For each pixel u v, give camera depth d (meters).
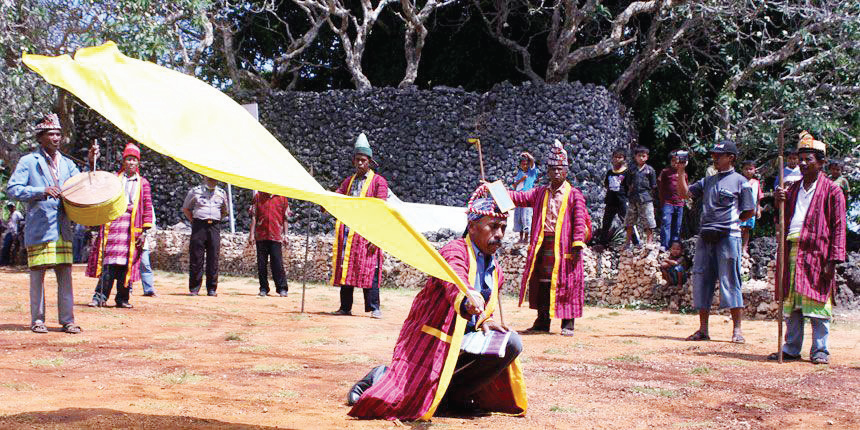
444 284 4.59
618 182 14.73
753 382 6.31
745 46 26.58
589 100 24.28
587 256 14.41
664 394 5.75
